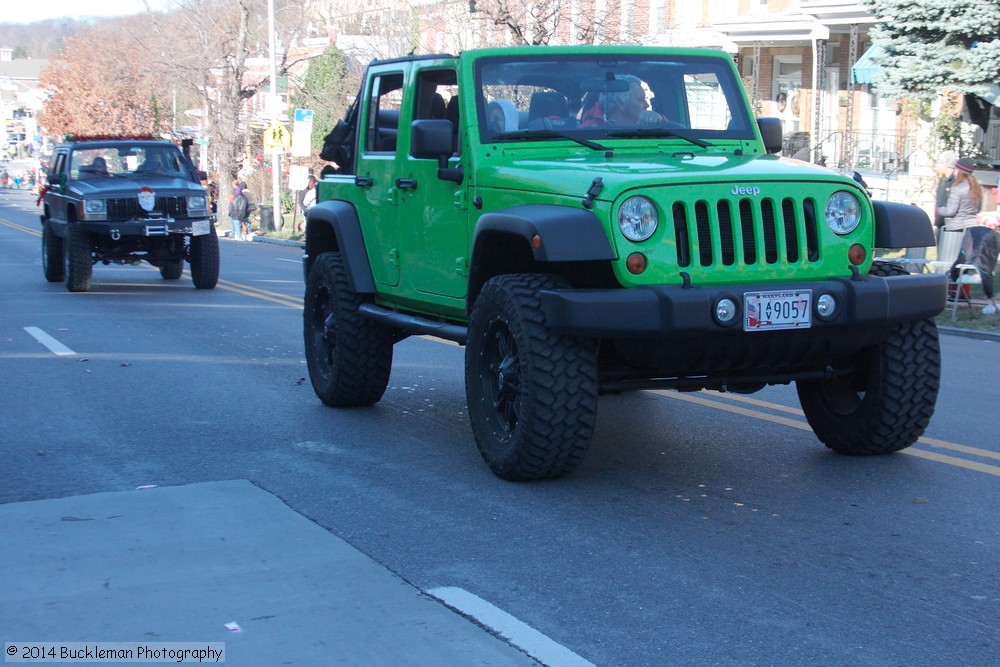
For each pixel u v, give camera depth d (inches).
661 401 353.4
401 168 299.1
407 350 462.3
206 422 321.1
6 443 294.5
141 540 210.8
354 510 232.2
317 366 348.8
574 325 225.0
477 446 261.3
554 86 275.0
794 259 237.1
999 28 831.1
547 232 225.0
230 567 196.4
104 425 317.1
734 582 189.9
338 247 337.1
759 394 365.4
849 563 199.2
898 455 277.7
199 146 2251.5
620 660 159.5
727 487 249.0
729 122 287.9
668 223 228.7
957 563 199.3
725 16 1163.3
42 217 802.8
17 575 192.4
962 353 480.7
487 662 159.2
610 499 239.5
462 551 206.2
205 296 693.9
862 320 234.4
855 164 1048.8
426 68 290.5
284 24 1752.0
